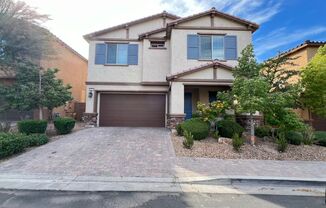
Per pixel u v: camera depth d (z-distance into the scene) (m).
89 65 17.55
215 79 14.55
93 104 17.22
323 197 5.84
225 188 6.41
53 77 14.18
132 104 17.67
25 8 14.09
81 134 13.20
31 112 16.81
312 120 15.34
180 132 12.84
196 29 16.33
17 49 14.51
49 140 11.62
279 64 12.73
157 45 17.86
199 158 9.19
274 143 11.67
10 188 6.09
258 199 5.63
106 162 8.45
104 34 17.92
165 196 5.70
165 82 17.34
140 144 11.05
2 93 12.89
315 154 10.26
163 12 18.34
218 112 12.32
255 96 10.51
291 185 6.78
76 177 6.97
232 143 10.60
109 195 5.70
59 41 18.89
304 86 13.10
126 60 17.80
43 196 5.59
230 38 16.38
